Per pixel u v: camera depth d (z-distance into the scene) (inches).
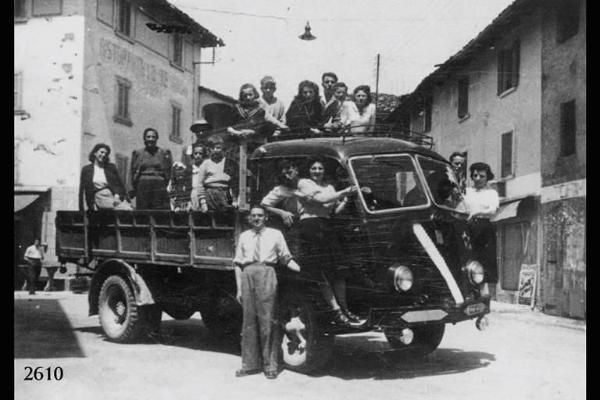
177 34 1216.2
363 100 425.7
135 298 403.2
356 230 322.0
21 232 957.8
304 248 325.7
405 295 317.4
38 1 970.7
